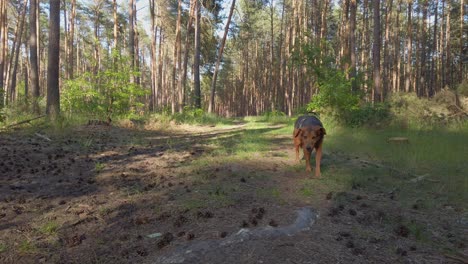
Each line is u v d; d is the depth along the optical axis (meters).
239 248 3.31
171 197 4.96
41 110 14.45
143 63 60.59
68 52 39.09
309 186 5.57
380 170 6.66
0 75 26.08
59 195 5.19
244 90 61.72
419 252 3.38
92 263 3.26
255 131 14.22
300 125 6.77
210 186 5.54
